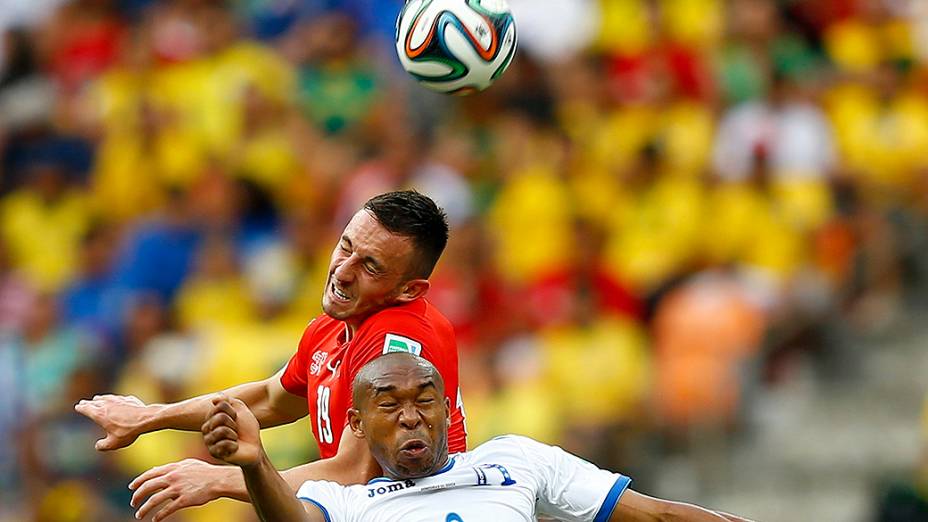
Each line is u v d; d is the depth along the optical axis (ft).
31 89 168.25
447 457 64.08
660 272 134.72
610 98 151.94
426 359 65.16
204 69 161.48
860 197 143.95
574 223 137.39
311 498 62.13
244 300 133.18
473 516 62.44
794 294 135.44
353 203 139.64
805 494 127.85
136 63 164.14
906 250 141.08
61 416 126.00
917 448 131.23
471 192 142.72
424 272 66.33
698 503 125.39
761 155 141.90
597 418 123.65
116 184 154.10
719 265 136.56
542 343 127.34
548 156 143.23
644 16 157.79
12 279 150.51
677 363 128.47
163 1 173.78
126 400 69.36
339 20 159.12
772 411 132.67
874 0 160.56
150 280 136.26
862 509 126.52
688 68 151.84
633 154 142.20
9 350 134.10
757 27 152.97
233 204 140.15
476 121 148.77
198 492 60.80
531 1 160.56
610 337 128.47
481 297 128.98
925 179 146.20
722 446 128.36
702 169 142.10
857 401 134.82
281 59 159.94
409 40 68.59
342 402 66.59
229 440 56.13
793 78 146.92
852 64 155.63
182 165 152.87
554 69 153.48
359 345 65.77
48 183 155.94
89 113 161.48
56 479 124.77
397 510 62.03
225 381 124.88
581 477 65.82
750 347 129.39
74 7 173.47
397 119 148.97
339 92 154.51
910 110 153.38
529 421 120.06
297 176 146.10
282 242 139.23
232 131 152.46
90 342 132.98
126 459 122.72
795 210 139.95
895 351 137.08
